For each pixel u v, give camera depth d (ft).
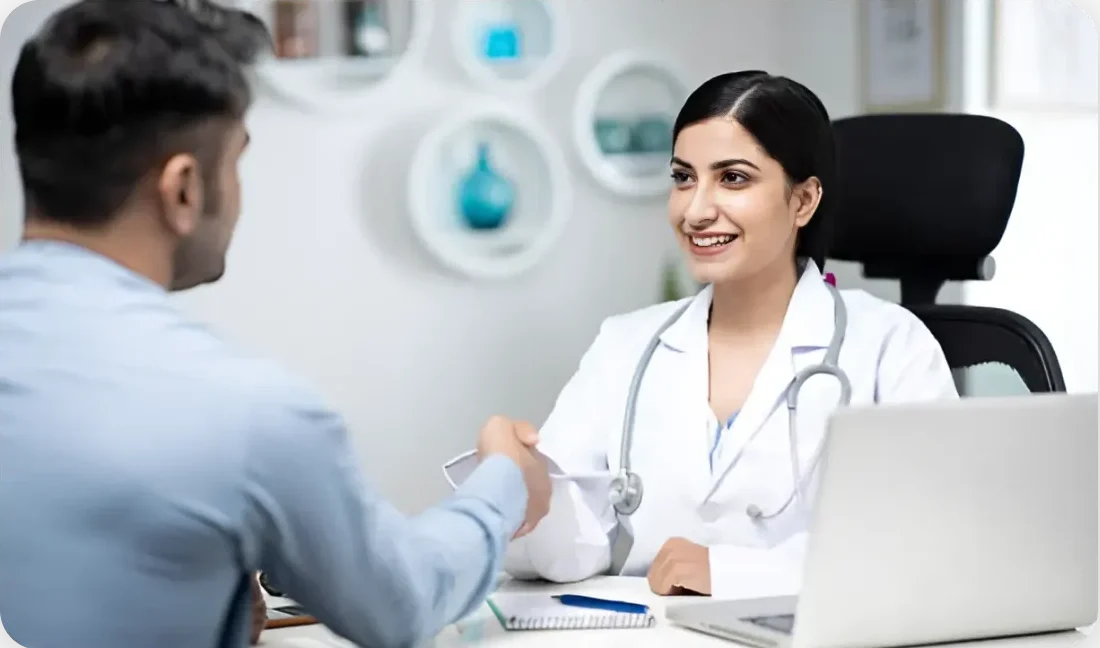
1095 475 3.87
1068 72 10.50
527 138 9.64
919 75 9.84
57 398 3.00
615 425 6.02
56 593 3.00
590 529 5.21
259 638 4.14
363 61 8.79
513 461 4.01
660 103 10.46
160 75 3.07
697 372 5.91
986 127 6.66
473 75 9.26
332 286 8.89
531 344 9.93
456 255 9.26
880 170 6.75
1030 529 3.86
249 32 3.31
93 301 3.10
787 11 10.85
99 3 3.16
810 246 6.08
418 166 8.98
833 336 5.76
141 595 2.99
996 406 3.69
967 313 6.42
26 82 3.11
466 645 4.07
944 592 3.86
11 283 3.18
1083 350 10.77
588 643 4.09
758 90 5.62
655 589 4.87
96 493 2.94
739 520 5.66
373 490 3.36
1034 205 10.32
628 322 6.42
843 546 3.69
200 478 2.95
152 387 2.99
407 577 3.36
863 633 3.86
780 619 4.21
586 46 10.01
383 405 9.20
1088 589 4.02
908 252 6.78
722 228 5.63
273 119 8.52
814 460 5.55
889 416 3.59
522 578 5.15
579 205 10.09
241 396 3.01
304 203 8.71
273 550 3.15
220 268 3.40
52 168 3.11
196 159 3.17
